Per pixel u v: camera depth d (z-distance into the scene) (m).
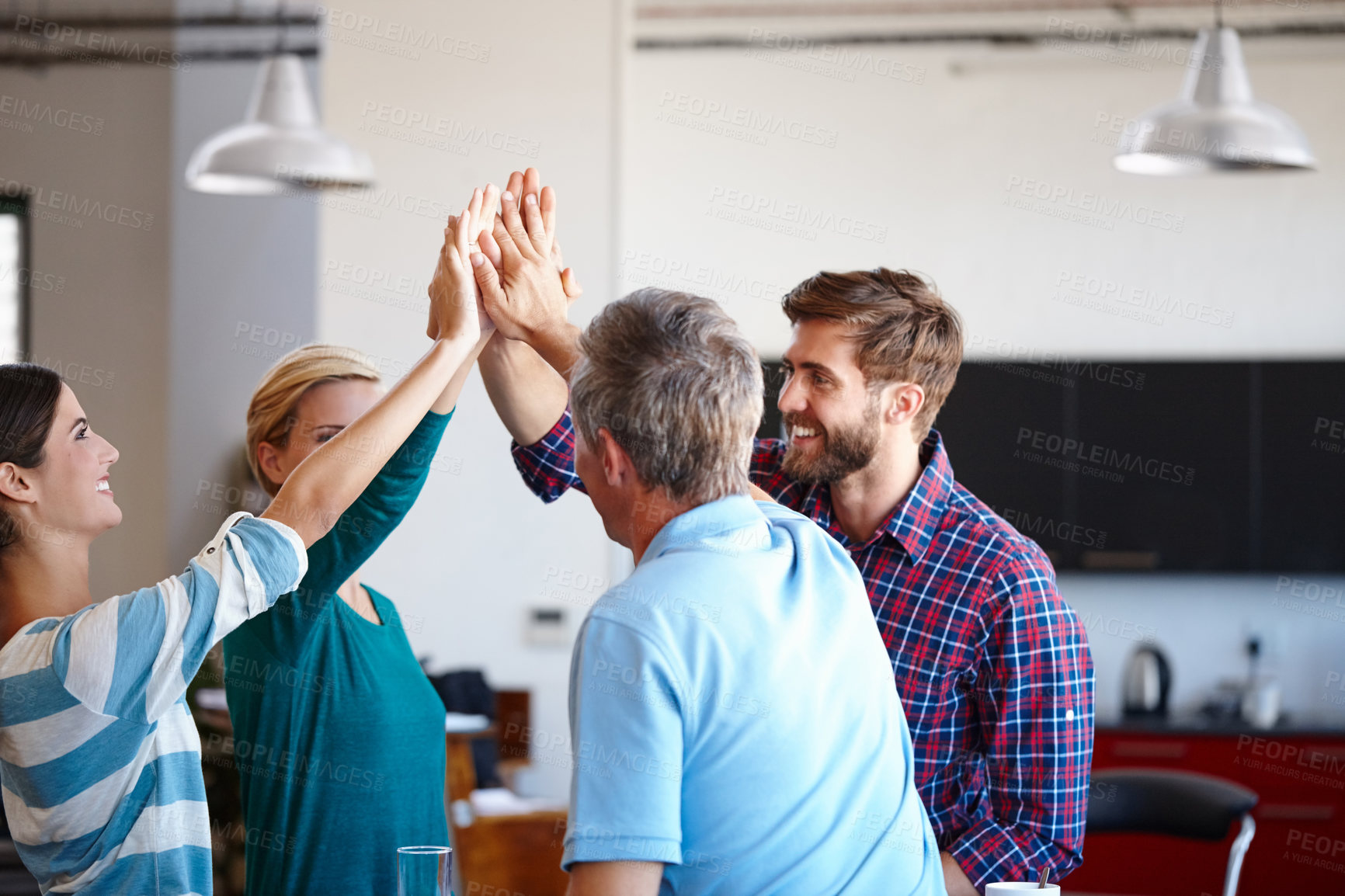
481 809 3.33
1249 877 4.64
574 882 1.03
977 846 1.58
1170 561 5.13
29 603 1.30
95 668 1.19
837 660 1.14
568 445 1.79
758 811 1.06
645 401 1.12
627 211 5.62
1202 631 5.31
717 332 1.15
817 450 1.67
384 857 1.65
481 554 4.82
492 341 1.70
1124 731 4.76
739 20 5.61
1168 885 4.64
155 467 5.76
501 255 1.53
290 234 5.84
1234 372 5.15
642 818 1.01
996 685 1.62
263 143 3.76
